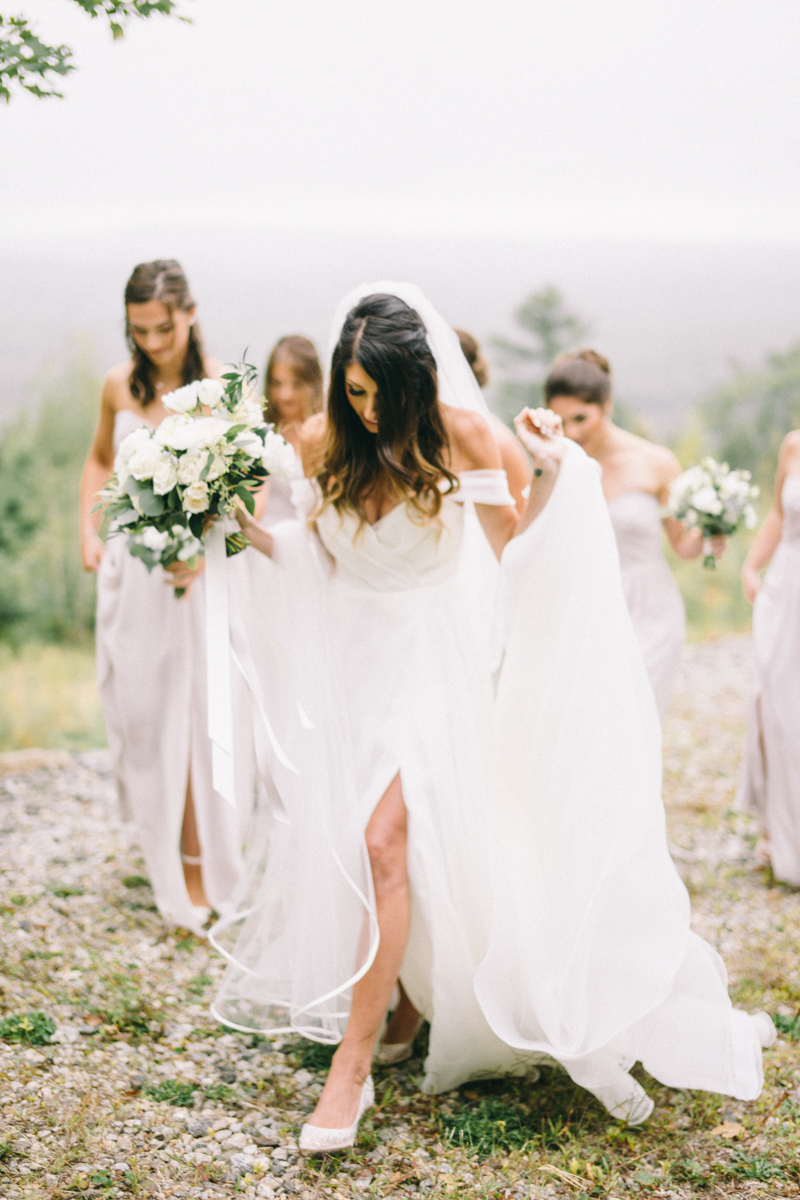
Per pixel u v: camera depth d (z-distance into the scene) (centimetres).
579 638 262
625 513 408
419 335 261
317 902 274
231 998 291
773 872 418
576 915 254
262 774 285
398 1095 270
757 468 1889
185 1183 227
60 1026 283
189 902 359
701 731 652
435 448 266
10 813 479
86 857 426
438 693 273
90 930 353
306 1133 238
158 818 364
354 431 273
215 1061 281
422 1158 242
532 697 270
